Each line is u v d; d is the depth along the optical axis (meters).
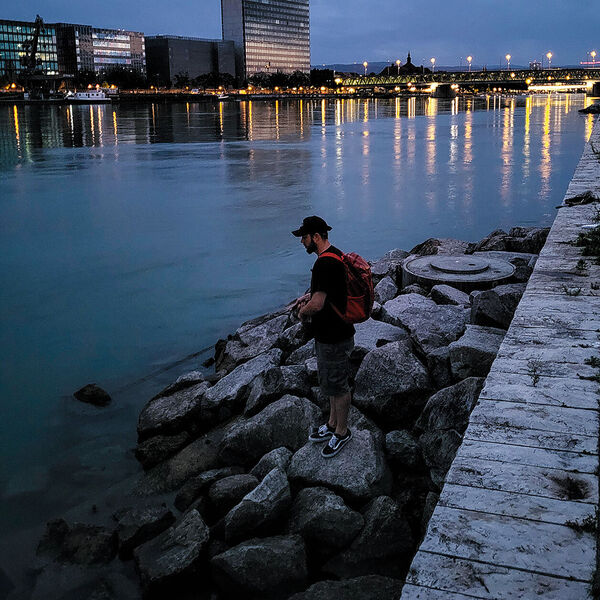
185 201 20.19
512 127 52.53
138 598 4.23
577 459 3.68
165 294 10.98
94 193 22.09
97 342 8.91
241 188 22.73
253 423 5.61
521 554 2.99
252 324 8.87
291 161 31.19
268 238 14.85
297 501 4.61
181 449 6.09
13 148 41.38
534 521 3.20
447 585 2.84
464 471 3.63
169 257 13.32
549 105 111.38
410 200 19.91
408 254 12.52
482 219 17.08
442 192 21.28
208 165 30.11
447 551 3.03
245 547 4.12
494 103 133.50
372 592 3.75
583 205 12.17
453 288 8.97
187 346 8.81
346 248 14.28
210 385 7.30
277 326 8.38
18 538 4.90
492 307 6.87
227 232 15.57
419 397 5.77
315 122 68.75
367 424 5.52
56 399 7.28
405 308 8.12
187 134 53.59
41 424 6.71
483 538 3.10
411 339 7.15
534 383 4.61
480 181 23.52
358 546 4.25
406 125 59.81
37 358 8.39
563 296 6.72
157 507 4.96
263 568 4.04
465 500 3.39
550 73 183.88
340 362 4.78
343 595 3.74
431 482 4.87
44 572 4.50
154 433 6.40
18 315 9.99
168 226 16.38
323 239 4.70
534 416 4.16
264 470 5.11
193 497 5.16
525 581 2.83
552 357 5.07
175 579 4.17
